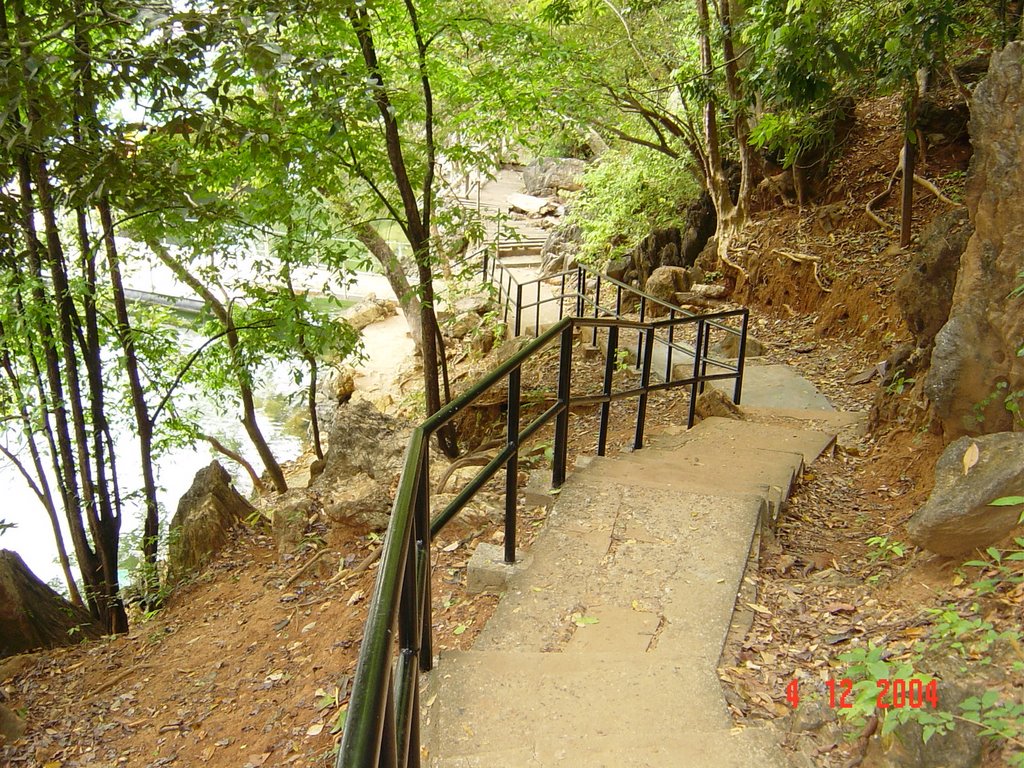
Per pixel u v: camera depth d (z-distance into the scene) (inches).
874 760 94.3
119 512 302.5
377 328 792.9
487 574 158.9
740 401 360.2
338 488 288.4
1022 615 110.1
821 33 304.2
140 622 284.4
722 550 160.7
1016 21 363.9
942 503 139.6
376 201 399.9
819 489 224.8
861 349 418.0
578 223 721.0
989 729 85.7
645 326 236.7
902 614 132.2
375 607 60.5
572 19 492.4
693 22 546.3
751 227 555.8
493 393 421.1
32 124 199.5
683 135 572.7
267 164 306.0
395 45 344.8
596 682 117.0
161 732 179.2
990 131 184.4
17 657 251.8
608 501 181.9
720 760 98.0
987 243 184.9
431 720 110.4
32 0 216.1
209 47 209.0
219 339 431.2
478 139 403.5
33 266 266.5
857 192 513.3
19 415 335.9
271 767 150.3
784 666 124.5
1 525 291.3
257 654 202.2
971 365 186.4
